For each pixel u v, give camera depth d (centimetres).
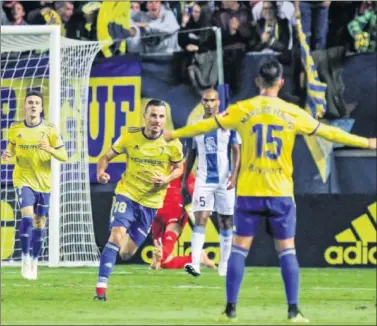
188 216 4566
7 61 4956
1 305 2722
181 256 4494
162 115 2822
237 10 5031
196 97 4978
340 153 4847
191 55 4991
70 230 4797
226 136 3844
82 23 5288
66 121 4781
